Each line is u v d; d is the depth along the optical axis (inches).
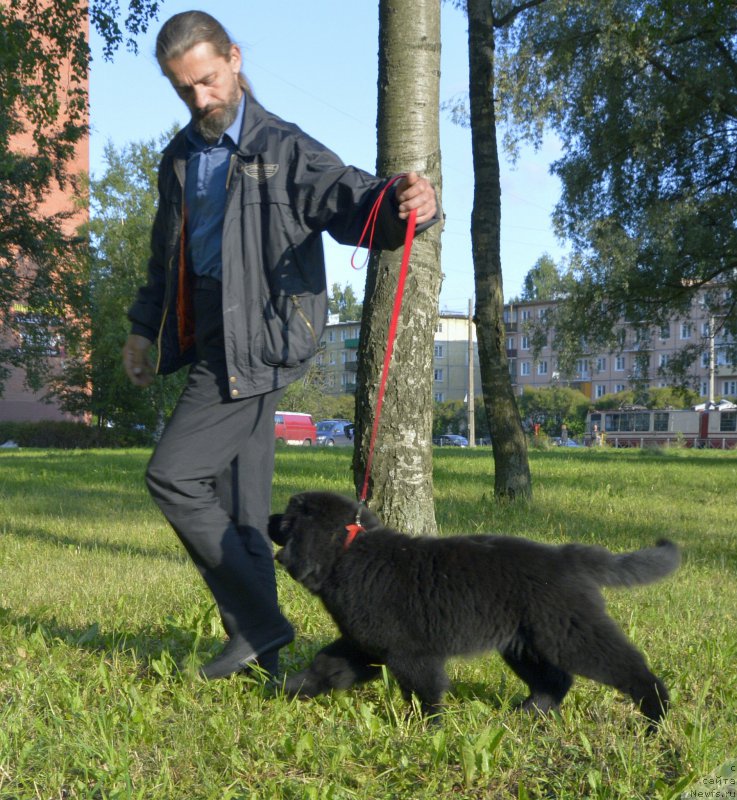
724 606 228.7
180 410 145.5
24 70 561.6
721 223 901.8
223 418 143.6
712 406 2420.0
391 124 253.1
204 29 135.9
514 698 154.6
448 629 133.0
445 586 133.2
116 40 548.1
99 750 122.5
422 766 124.6
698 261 921.5
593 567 136.9
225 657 152.0
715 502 496.4
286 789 116.3
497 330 453.4
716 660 171.2
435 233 254.2
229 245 138.6
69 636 181.3
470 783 119.2
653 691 131.0
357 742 130.9
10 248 1089.4
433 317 255.3
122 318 1622.8
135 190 1800.0
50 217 1091.3
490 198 453.1
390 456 253.0
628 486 587.5
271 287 140.9
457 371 3964.1
